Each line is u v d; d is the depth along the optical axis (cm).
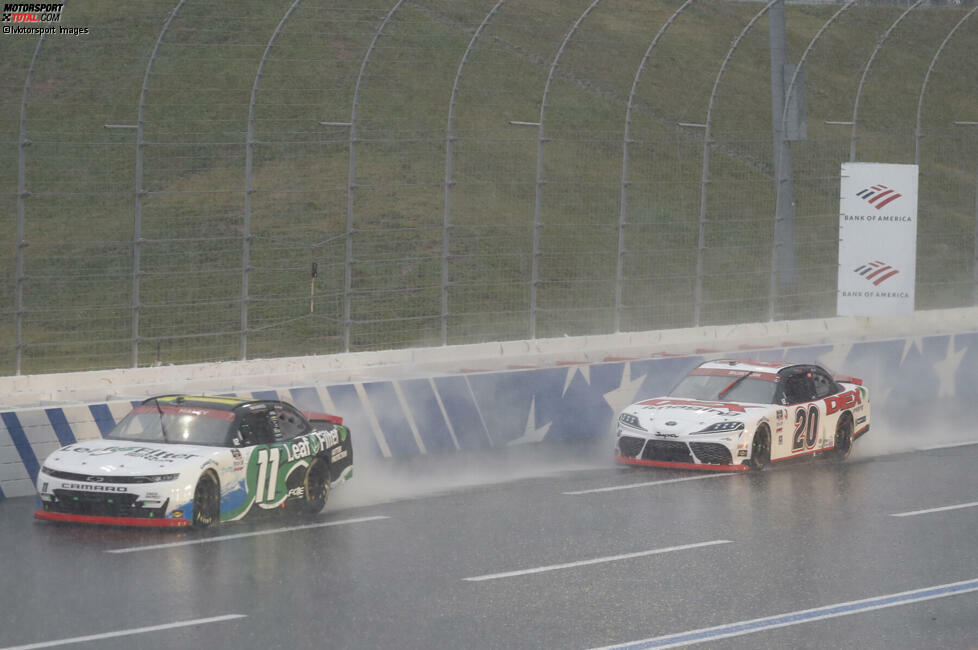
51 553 4075
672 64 14875
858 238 8862
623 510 5053
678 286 10538
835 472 6100
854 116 9156
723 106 14350
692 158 13125
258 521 4788
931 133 13325
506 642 3067
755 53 15762
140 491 4409
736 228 11538
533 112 13450
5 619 3225
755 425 6109
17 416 5309
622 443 6300
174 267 10931
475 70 14038
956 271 11188
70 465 4522
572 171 12438
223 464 4616
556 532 4588
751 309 10100
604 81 14175
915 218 8738
